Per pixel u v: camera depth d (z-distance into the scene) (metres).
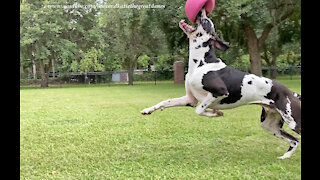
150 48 23.91
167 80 28.97
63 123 7.05
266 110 4.25
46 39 22.61
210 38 4.07
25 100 12.09
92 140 5.39
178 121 6.96
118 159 4.33
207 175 3.63
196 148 4.78
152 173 3.75
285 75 27.44
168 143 5.11
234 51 21.11
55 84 26.45
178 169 3.87
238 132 5.79
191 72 4.14
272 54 28.72
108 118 7.56
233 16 13.36
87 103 10.73
